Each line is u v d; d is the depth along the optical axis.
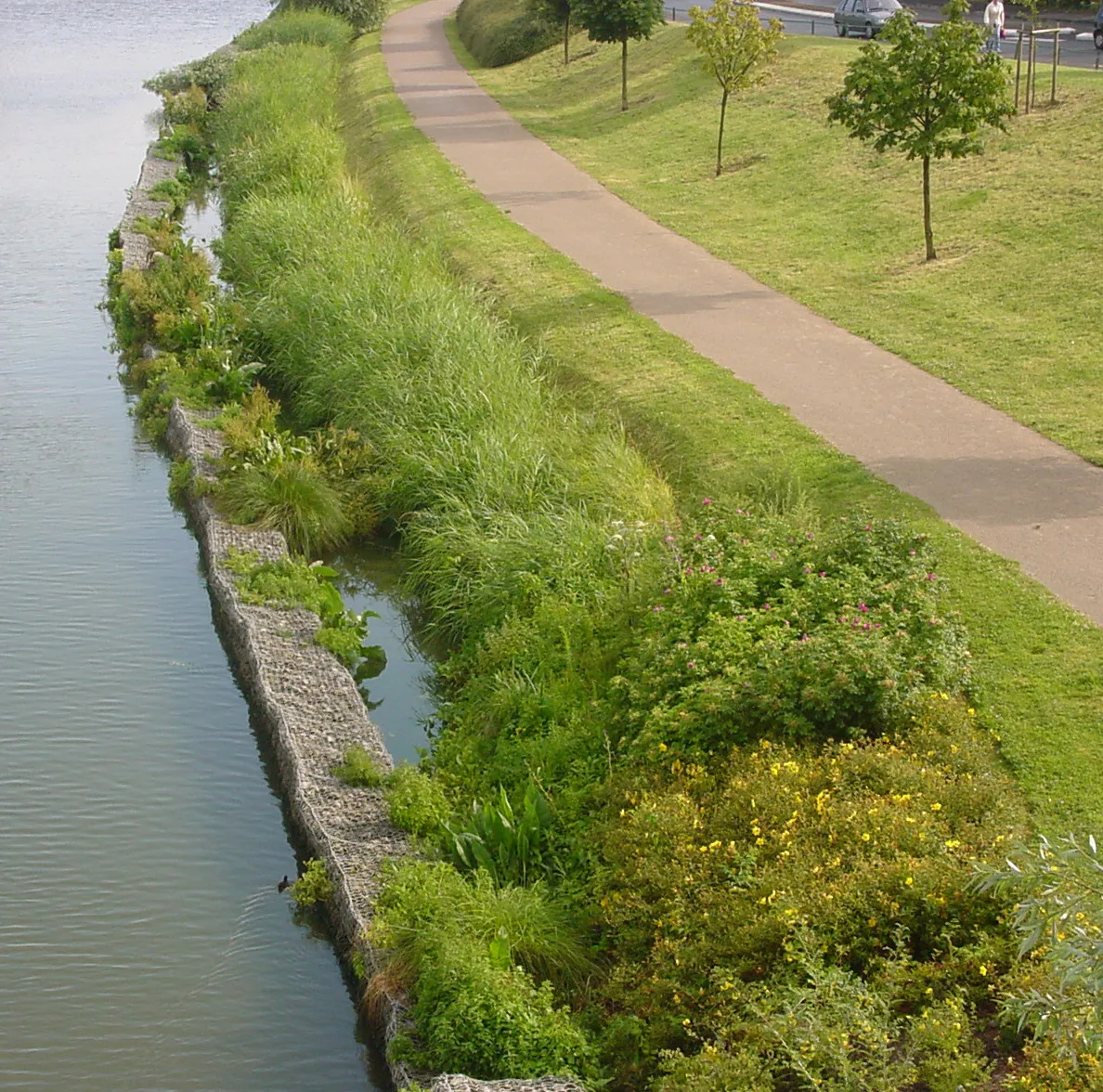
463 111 39.00
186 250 24.86
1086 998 6.10
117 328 23.06
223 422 18.14
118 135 41.00
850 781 9.58
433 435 16.12
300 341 19.84
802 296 20.77
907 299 19.95
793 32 43.84
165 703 12.70
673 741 10.38
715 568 12.11
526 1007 8.25
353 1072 8.62
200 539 15.73
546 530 13.63
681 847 9.16
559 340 19.69
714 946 8.41
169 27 70.94
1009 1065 7.38
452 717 12.04
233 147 33.69
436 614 13.97
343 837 10.22
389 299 19.94
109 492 17.20
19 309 24.58
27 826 10.93
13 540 15.89
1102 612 11.50
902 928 8.21
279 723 11.68
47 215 31.27
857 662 10.27
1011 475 14.15
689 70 37.16
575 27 47.03
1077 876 5.99
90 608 14.36
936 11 47.16
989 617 11.61
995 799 9.32
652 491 14.35
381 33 58.28
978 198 23.25
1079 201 21.81
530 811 10.02
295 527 15.47
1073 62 32.59
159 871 10.44
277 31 52.19
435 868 9.42
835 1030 7.40
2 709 12.55
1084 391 16.03
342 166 31.50
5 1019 9.04
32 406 20.08
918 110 20.81
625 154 32.03
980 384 16.62
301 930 9.81
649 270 22.83
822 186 26.28
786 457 15.07
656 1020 8.17
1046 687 10.62
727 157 29.73
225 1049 8.80
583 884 9.57
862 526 12.38
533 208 27.59
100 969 9.45
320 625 13.38
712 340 19.14
